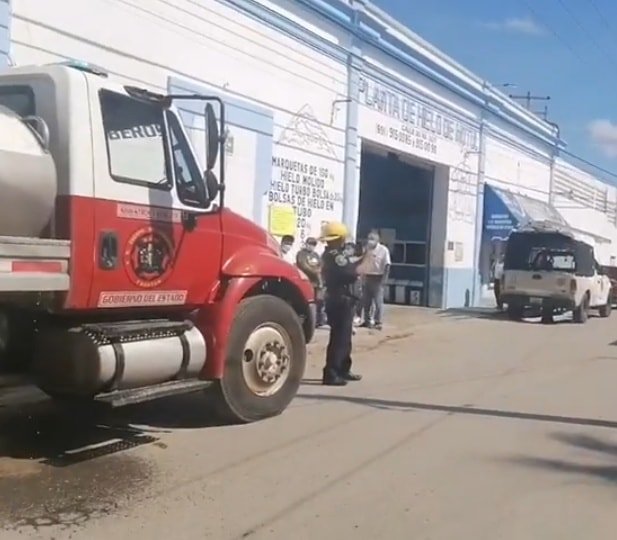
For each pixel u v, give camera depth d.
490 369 12.07
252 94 14.77
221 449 6.80
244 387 7.66
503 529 5.14
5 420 7.61
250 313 7.64
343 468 6.37
